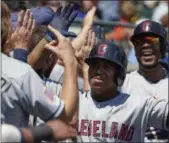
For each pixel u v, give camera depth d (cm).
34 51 920
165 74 1415
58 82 1037
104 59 1066
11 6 1527
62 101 770
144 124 1096
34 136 678
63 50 823
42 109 752
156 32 1378
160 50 1399
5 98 729
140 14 2752
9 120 734
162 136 1391
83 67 1109
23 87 737
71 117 773
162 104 1095
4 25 770
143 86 1398
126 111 1084
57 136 700
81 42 1107
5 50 778
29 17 857
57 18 1048
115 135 1080
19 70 741
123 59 1083
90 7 2323
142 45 1390
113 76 1081
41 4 1970
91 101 1093
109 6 2588
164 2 2758
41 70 962
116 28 2241
